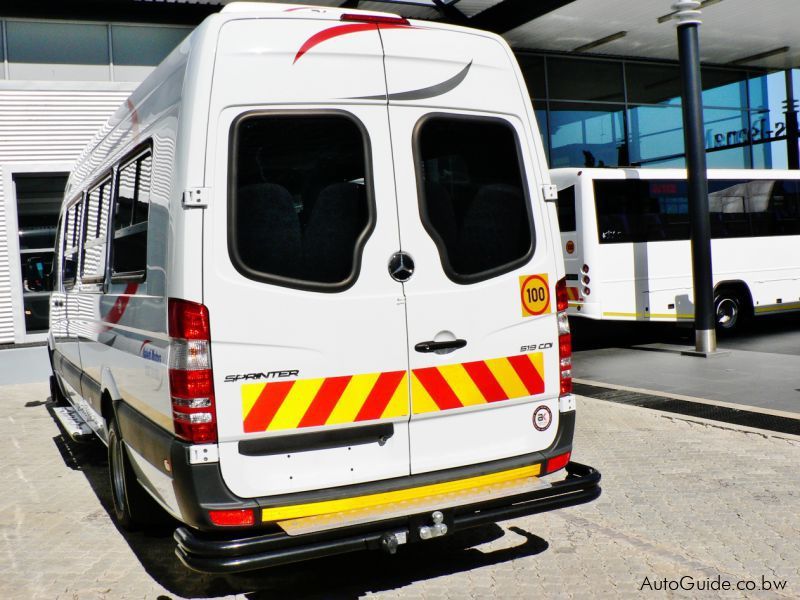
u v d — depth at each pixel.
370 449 3.64
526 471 3.98
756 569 4.02
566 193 12.73
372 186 3.67
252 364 3.41
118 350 4.54
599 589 3.86
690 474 5.64
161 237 3.63
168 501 3.62
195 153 3.37
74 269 6.57
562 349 4.14
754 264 14.30
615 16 14.77
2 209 12.03
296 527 3.37
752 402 7.91
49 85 12.16
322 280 3.55
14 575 4.31
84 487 6.08
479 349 3.88
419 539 3.54
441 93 3.86
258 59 3.49
